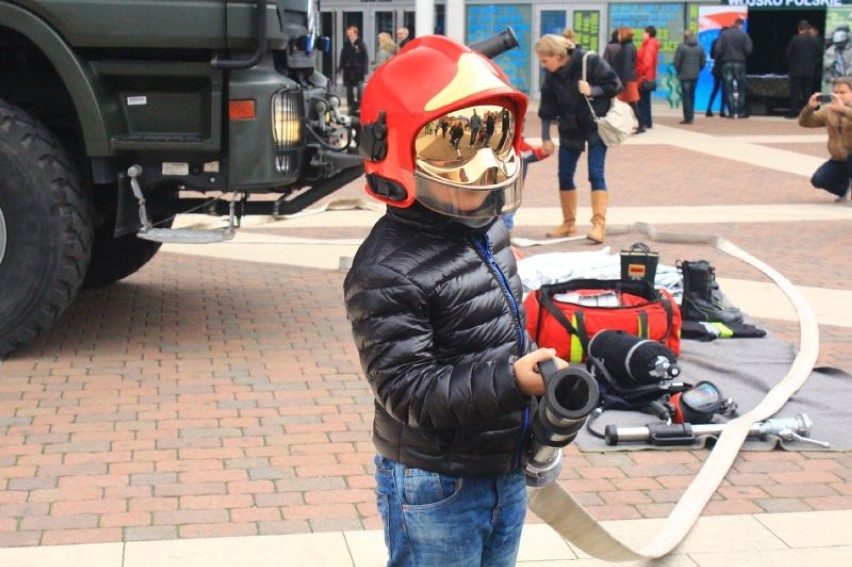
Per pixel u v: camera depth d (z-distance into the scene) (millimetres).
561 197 10352
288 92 6172
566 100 9984
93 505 4395
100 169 6168
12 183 6062
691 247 9836
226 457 4941
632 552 3475
